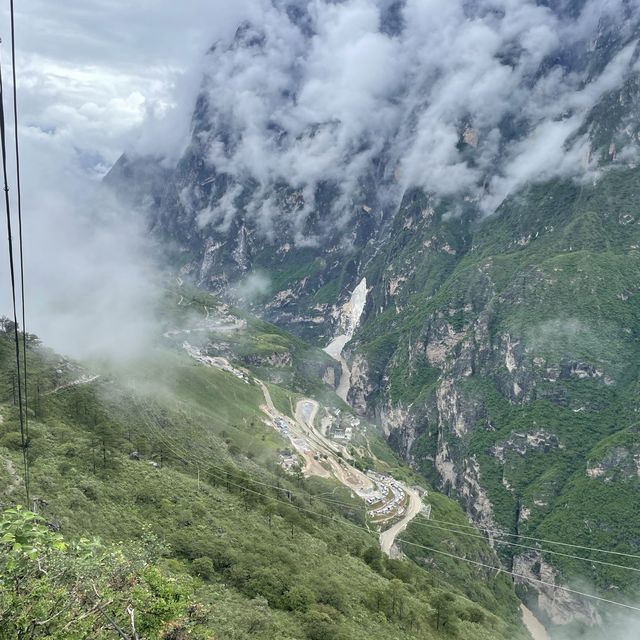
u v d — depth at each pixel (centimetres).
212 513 11819
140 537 9400
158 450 15525
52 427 13338
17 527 1995
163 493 11688
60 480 10188
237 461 19588
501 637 13212
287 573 9944
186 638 2991
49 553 2450
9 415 12862
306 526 14138
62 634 2241
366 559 14338
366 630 9188
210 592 8281
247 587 9000
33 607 2247
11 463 10075
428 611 11850
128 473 12000
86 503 9712
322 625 8250
